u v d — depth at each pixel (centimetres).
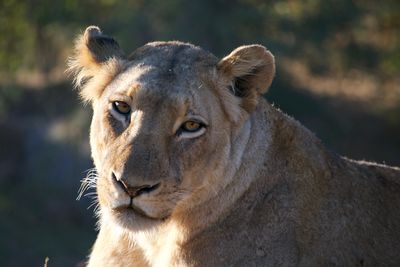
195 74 1034
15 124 4041
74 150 3809
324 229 1091
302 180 1094
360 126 4356
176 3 3988
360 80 4716
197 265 1063
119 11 4088
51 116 4159
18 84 4328
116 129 1020
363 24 4603
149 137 991
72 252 3450
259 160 1077
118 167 978
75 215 3666
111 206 999
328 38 4478
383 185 1169
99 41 1113
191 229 1064
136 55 1073
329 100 4444
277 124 1108
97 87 1080
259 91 1070
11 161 3922
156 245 1093
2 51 4125
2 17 4131
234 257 1060
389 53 4634
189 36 3997
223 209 1062
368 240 1118
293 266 1060
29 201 3703
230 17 4131
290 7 4491
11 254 3406
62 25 4328
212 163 1037
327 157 1134
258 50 1060
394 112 4416
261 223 1066
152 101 1002
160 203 1000
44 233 3544
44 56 4438
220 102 1046
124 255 1106
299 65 4653
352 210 1116
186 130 1014
